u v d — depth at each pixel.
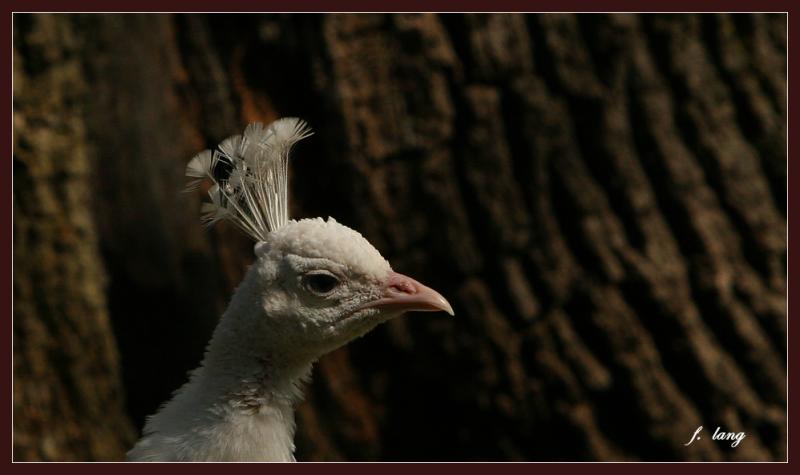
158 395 11.37
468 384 11.39
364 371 11.83
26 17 10.54
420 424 11.85
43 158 10.73
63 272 10.90
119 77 10.97
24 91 10.64
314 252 6.20
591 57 11.06
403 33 10.92
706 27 11.38
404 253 11.24
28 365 10.85
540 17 10.94
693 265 11.22
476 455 11.69
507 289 11.09
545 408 11.25
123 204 10.95
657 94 11.16
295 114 11.46
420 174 11.05
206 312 11.21
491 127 10.97
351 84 11.03
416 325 11.41
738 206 11.30
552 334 11.14
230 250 11.25
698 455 11.14
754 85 11.41
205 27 11.29
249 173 6.61
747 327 11.19
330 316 6.22
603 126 11.04
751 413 11.21
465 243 11.08
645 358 11.11
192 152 11.20
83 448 11.06
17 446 10.77
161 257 11.01
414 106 11.01
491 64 10.91
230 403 6.14
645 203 11.12
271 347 6.23
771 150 11.42
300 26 11.14
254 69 11.41
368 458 11.87
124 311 11.16
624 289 11.11
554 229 11.07
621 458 11.27
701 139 11.27
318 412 11.76
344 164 11.13
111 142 10.94
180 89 11.28
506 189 11.02
